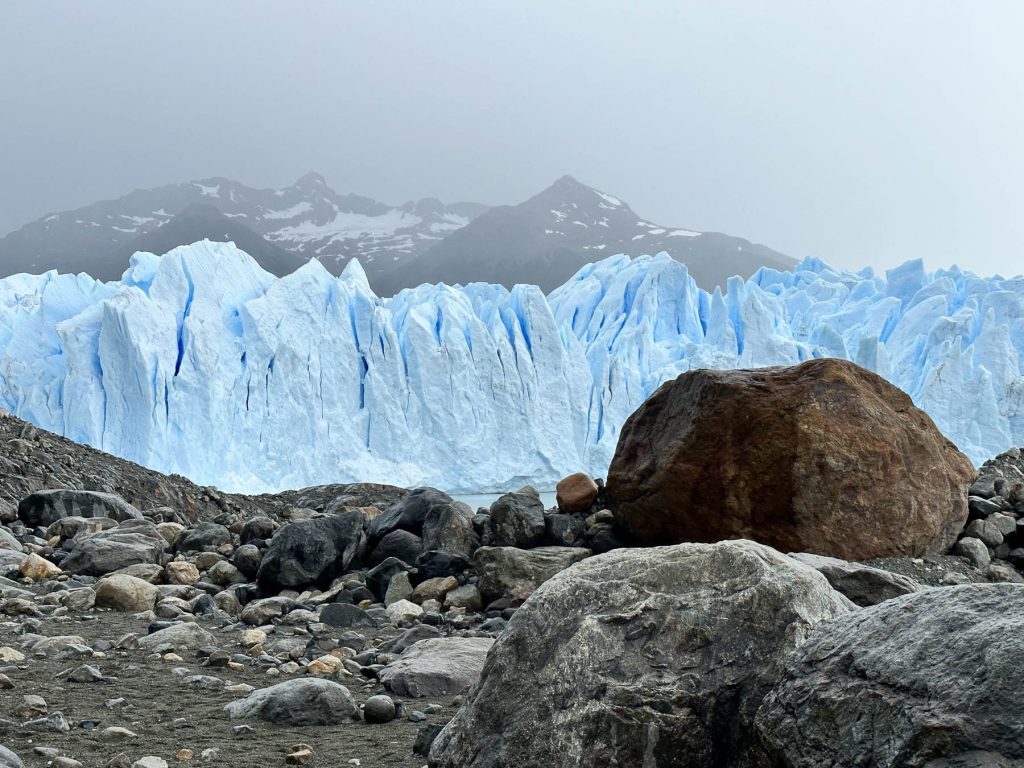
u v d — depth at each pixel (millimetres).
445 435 34000
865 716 2061
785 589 2693
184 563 7605
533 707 2578
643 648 2658
